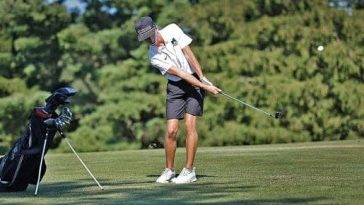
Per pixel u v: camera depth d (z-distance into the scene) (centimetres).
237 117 5153
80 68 5388
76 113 5378
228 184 1369
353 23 5341
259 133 5081
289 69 5184
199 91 1460
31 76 5419
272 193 1202
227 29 5375
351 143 3158
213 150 2784
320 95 5091
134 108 5259
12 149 1333
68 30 5366
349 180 1397
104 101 5331
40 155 1323
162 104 5244
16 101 5284
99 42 5406
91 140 5238
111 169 1833
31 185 1448
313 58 5188
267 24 5234
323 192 1202
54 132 1341
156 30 1448
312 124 5100
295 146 2948
